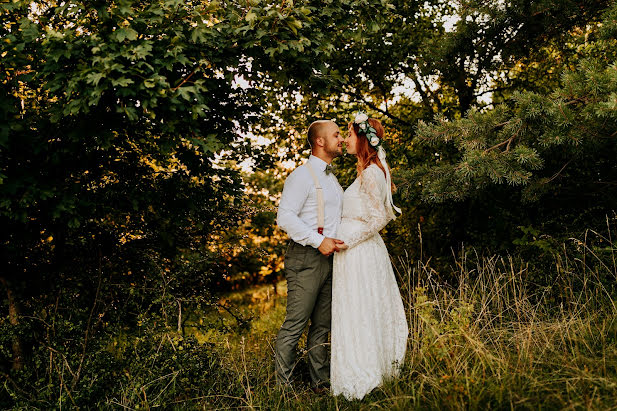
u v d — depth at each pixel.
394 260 5.56
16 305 3.27
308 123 5.69
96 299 3.25
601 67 3.38
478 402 2.26
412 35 5.42
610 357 2.59
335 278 3.07
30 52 2.73
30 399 2.78
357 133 3.18
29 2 2.61
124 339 3.33
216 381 3.06
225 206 4.23
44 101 3.28
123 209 3.66
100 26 2.62
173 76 2.79
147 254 3.73
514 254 4.48
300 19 2.79
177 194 3.72
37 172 2.88
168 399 2.87
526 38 4.62
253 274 12.78
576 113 3.26
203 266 4.46
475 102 5.61
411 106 6.17
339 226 3.16
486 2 4.36
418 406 2.40
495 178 3.35
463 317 2.99
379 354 2.90
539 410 2.14
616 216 4.23
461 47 4.80
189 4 3.02
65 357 2.83
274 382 3.20
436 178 3.90
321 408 2.83
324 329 3.26
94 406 2.85
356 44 5.14
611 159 4.16
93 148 3.23
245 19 2.64
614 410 2.07
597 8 4.21
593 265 3.89
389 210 3.18
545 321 3.24
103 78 2.47
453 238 5.59
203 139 2.80
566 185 4.43
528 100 3.33
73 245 3.67
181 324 3.56
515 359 2.71
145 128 3.28
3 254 3.29
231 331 4.07
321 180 3.13
